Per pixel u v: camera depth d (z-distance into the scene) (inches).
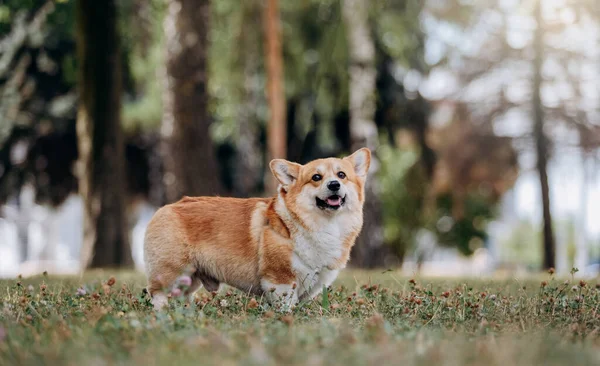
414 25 738.2
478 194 1195.3
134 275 413.4
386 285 323.0
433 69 807.1
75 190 948.6
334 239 245.3
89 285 297.9
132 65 820.6
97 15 617.0
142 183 1016.2
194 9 563.8
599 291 263.4
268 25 693.9
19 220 1273.4
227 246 248.2
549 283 301.6
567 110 799.7
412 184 903.1
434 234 1283.2
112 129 626.5
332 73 767.7
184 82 562.3
